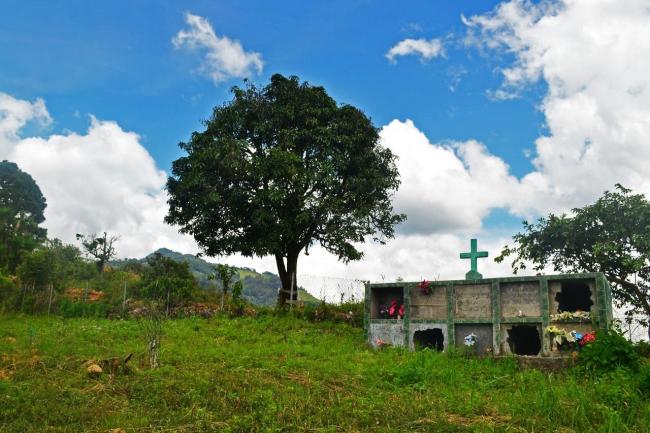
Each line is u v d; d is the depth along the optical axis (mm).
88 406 9930
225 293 30453
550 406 10461
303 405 10438
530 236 26938
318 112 31984
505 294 19125
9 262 33875
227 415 9719
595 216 24766
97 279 41812
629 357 14438
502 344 18672
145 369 13945
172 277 33188
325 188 31734
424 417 10133
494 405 11062
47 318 26141
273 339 21312
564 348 17391
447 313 19891
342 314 26828
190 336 21188
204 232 32031
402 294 21766
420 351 18453
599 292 17438
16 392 10547
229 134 32156
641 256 23250
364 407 10609
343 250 31891
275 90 33281
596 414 10078
